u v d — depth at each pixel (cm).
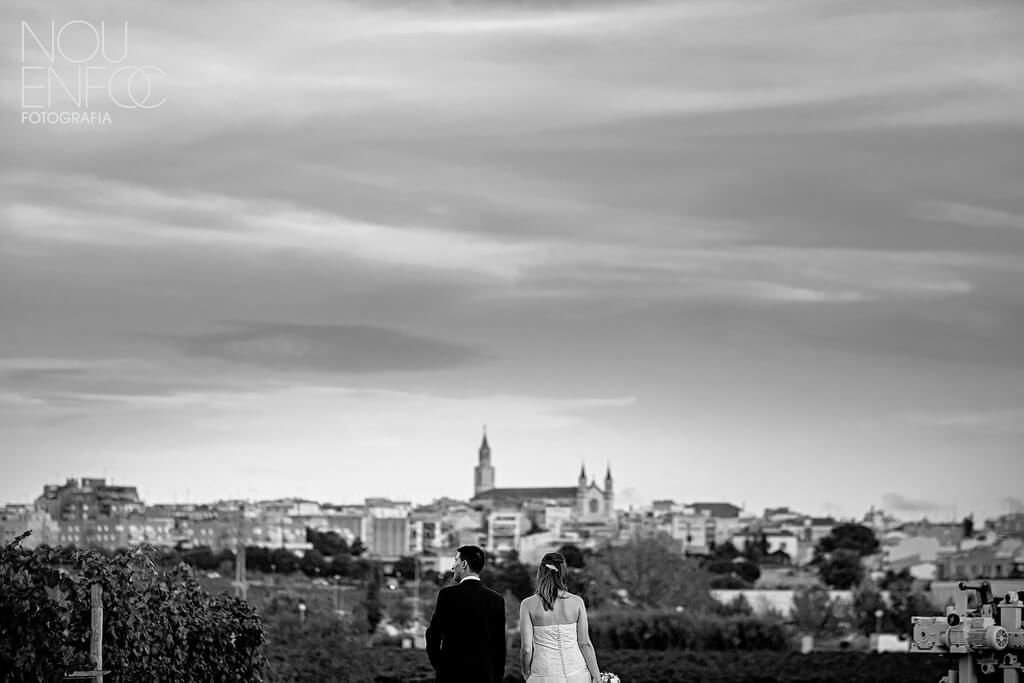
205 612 2155
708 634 10625
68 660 1662
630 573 16675
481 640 1443
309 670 4900
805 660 8738
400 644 11162
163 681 1970
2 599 1591
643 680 7350
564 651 1457
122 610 1859
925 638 1752
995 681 1753
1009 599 1719
